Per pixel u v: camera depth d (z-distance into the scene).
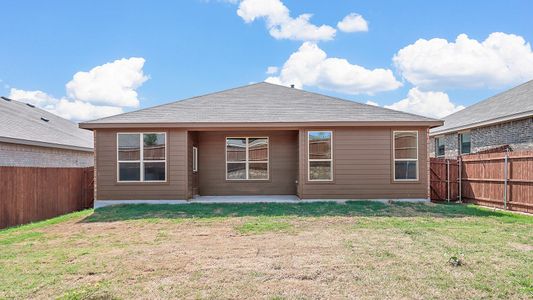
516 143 14.43
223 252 6.29
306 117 12.42
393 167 12.38
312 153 12.44
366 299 4.24
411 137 12.51
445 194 13.39
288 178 14.18
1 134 12.66
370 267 5.36
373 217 9.66
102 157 12.22
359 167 12.41
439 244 6.71
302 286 4.65
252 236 7.58
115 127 11.98
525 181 10.38
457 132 18.61
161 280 4.89
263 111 13.08
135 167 12.23
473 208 11.28
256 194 14.14
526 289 4.49
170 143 12.23
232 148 14.20
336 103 14.04
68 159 17.34
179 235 7.77
